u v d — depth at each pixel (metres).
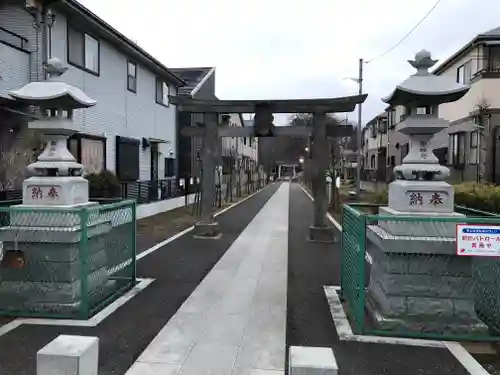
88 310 4.38
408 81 4.29
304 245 8.62
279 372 3.22
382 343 3.77
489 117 14.09
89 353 2.59
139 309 4.64
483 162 14.16
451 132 17.00
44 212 4.30
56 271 4.37
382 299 4.19
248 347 3.68
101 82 12.22
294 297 5.12
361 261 3.97
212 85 24.59
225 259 7.26
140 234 9.89
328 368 2.29
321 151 9.19
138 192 13.95
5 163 8.59
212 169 9.82
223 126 9.76
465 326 3.86
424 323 3.92
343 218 5.15
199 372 3.22
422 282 3.97
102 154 12.27
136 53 13.87
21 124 9.40
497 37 14.02
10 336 3.86
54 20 9.82
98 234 4.68
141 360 3.41
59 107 4.85
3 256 4.34
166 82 18.06
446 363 3.39
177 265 6.80
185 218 12.90
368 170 33.06
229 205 18.06
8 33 9.20
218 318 4.38
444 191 4.16
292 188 34.91
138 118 14.99
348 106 8.91
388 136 26.86
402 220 3.81
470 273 3.93
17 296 4.37
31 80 9.45
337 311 4.61
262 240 9.20
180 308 4.68
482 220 3.69
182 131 9.81
